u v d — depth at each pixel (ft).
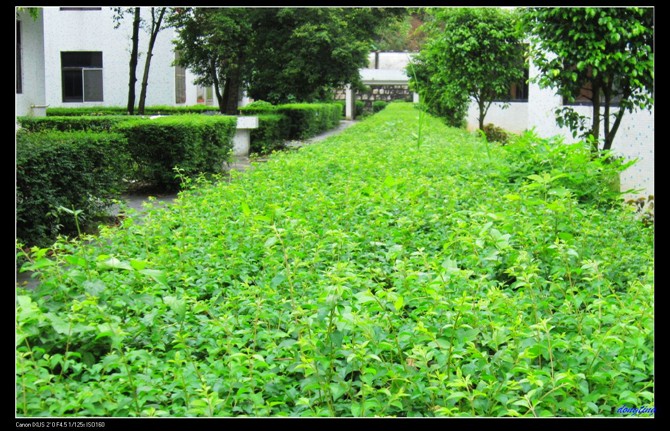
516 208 19.86
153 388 10.22
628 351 11.25
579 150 24.25
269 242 13.99
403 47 167.32
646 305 12.53
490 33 57.57
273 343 11.55
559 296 14.47
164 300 12.00
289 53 70.49
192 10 67.05
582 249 16.62
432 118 72.90
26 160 21.53
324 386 10.14
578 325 12.27
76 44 77.77
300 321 11.74
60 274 13.74
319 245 16.11
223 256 17.40
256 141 60.29
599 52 29.73
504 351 10.91
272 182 25.34
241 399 10.27
